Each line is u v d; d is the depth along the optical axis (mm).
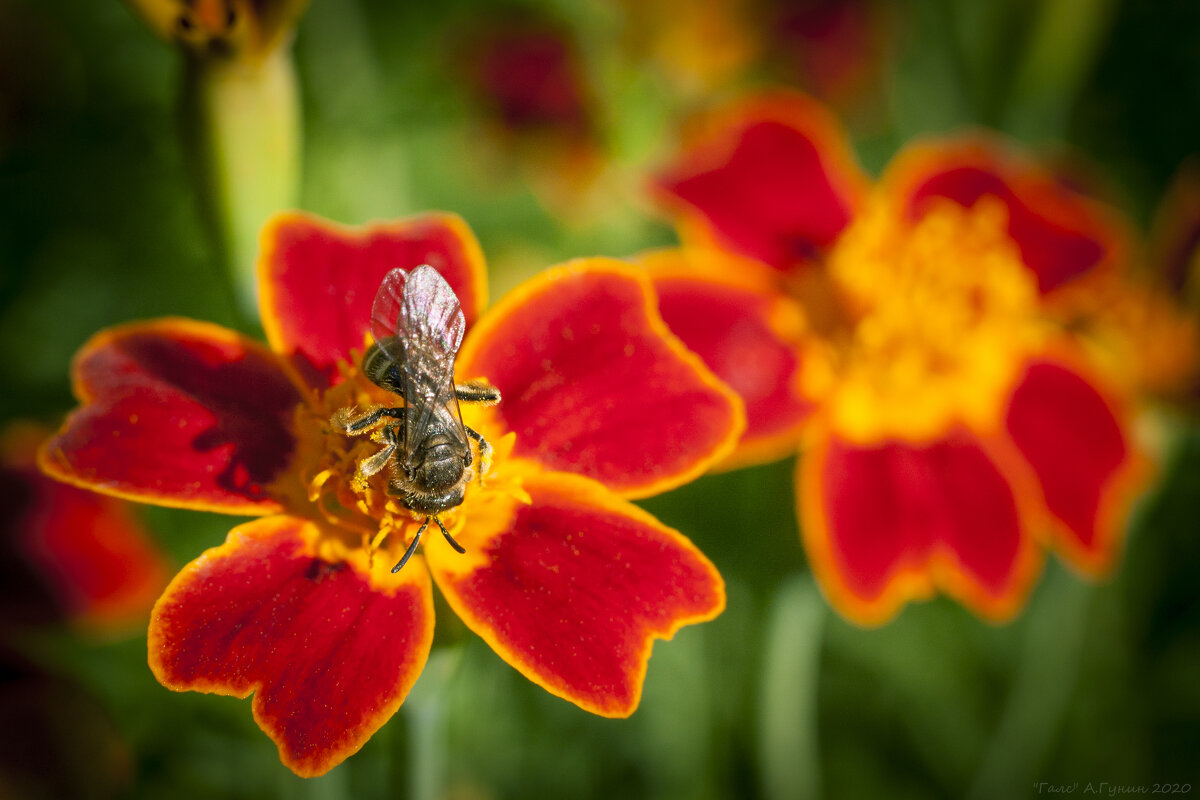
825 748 149
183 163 114
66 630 131
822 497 124
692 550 103
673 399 107
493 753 142
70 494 134
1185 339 142
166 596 98
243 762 135
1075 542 130
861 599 122
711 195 134
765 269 132
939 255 132
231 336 106
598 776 144
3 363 152
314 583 101
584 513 104
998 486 129
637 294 109
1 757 128
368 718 98
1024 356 135
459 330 105
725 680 145
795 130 136
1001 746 146
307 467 104
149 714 135
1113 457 133
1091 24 157
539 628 101
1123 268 143
